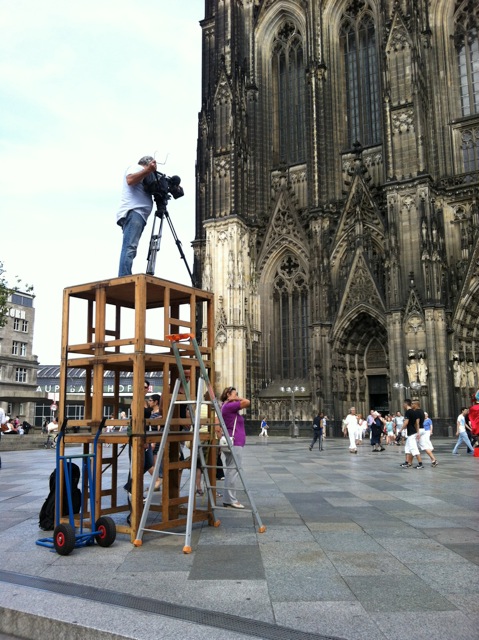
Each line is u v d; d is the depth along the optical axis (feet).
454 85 191.31
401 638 18.02
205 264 206.80
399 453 112.57
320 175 201.05
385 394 191.83
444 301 169.58
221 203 209.46
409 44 182.09
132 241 38.42
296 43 226.79
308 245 206.39
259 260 214.48
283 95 227.40
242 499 48.16
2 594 22.30
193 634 18.29
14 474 72.28
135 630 18.65
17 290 175.73
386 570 25.48
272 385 206.80
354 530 34.35
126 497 49.14
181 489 55.11
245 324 203.72
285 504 45.09
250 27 230.07
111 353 37.29
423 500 46.70
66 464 31.48
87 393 39.99
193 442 31.60
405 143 178.91
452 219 180.75
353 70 213.25
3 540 32.50
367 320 190.29
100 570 25.95
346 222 196.44
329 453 113.60
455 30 194.90
